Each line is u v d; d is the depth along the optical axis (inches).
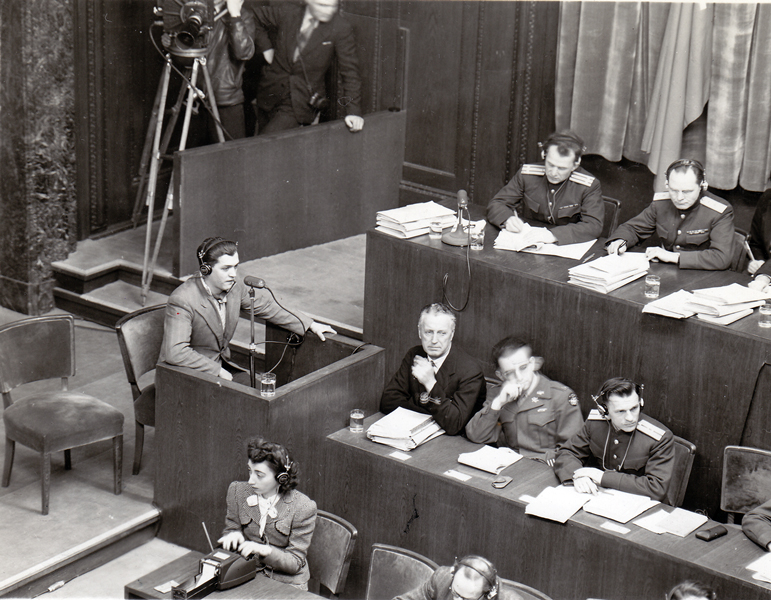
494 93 271.4
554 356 185.8
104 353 249.9
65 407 193.6
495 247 197.6
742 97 231.5
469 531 164.6
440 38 276.7
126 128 286.0
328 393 179.3
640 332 174.7
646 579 148.8
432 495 167.0
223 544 156.9
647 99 245.3
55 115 261.7
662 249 192.7
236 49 275.4
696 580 143.8
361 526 176.7
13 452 196.1
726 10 226.8
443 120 283.0
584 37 246.8
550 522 155.8
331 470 178.4
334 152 276.4
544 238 197.3
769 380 162.9
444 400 178.5
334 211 282.7
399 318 203.8
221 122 284.8
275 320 196.5
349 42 280.2
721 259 188.7
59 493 195.6
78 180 276.2
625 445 165.9
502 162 275.4
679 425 174.4
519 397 179.0
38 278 267.0
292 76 283.6
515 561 160.9
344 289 253.6
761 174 235.0
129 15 277.9
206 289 189.0
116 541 184.4
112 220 289.1
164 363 184.4
